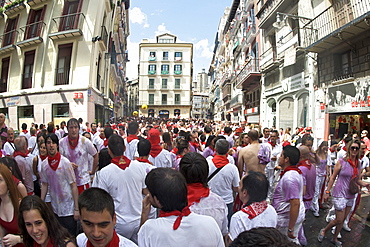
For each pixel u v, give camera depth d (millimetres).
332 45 10344
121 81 33688
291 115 14703
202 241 1600
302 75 12938
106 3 17344
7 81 18016
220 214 2355
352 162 3805
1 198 2426
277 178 7270
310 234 4355
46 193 3453
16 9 17797
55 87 14875
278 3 14984
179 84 50000
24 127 7605
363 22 8133
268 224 2189
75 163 4070
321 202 5555
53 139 3297
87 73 14523
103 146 6668
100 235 1586
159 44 50219
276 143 6418
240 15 27562
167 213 1693
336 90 10461
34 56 16375
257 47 20297
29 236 1901
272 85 17172
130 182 2816
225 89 40469
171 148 6164
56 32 15016
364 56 9289
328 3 10898
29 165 4078
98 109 17562
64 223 3357
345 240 4117
